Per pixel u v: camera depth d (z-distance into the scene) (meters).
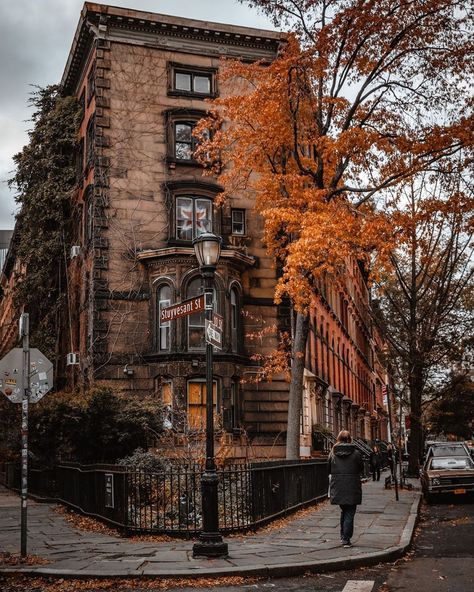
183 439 21.31
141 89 30.59
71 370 31.08
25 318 11.88
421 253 34.44
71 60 33.50
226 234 30.59
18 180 34.41
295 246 19.95
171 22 30.92
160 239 29.53
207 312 12.39
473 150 22.53
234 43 32.12
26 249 33.78
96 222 28.94
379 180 23.36
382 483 31.28
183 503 14.59
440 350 35.69
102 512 15.70
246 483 14.34
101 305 28.31
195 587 9.71
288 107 22.72
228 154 24.55
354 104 22.77
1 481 35.50
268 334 30.45
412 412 36.09
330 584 9.82
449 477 22.03
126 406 23.14
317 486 21.12
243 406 29.34
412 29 21.89
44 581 10.11
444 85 22.47
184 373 27.88
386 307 38.19
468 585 9.45
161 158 30.25
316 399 36.12
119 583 9.91
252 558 11.17
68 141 33.38
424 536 14.66
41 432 22.86
